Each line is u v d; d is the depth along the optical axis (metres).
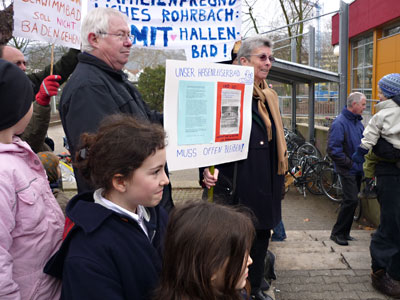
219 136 2.39
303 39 17.77
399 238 3.01
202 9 3.04
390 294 3.09
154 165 1.25
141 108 2.24
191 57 3.07
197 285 1.13
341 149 4.75
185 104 2.20
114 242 1.24
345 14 8.44
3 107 1.36
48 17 2.47
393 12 10.23
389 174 3.06
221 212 1.20
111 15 2.02
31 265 1.38
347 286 3.32
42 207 1.42
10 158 1.37
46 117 2.46
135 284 1.26
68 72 3.56
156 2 2.92
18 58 2.53
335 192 8.09
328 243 4.76
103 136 1.26
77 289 1.18
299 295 3.17
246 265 1.22
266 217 2.69
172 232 1.20
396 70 10.63
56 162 2.03
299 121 13.52
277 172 2.79
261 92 2.73
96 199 1.33
